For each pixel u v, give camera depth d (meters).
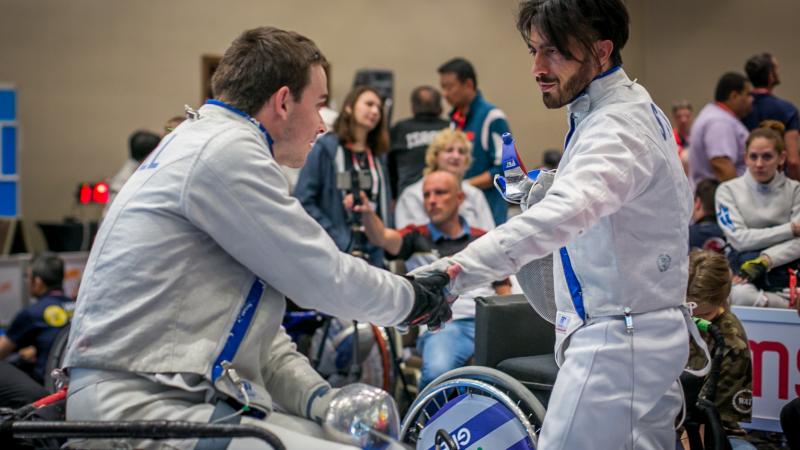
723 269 2.81
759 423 3.07
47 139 8.16
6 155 6.35
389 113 8.20
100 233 1.81
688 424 2.47
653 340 1.99
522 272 2.31
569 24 1.95
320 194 4.58
